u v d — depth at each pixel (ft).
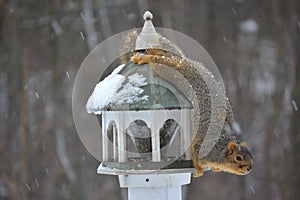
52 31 85.66
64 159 85.46
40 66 85.87
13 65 85.76
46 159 84.43
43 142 84.89
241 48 94.32
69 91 84.89
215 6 95.61
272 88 91.56
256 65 93.20
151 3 87.56
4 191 82.17
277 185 87.10
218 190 90.48
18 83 85.56
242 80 92.22
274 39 94.63
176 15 88.63
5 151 82.69
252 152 88.84
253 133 89.45
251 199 88.43
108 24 86.02
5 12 85.20
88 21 85.56
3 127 85.20
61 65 84.99
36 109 85.35
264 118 89.56
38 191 83.25
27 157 81.92
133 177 32.76
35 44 85.81
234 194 89.61
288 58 92.17
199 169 33.35
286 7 94.32
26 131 82.17
